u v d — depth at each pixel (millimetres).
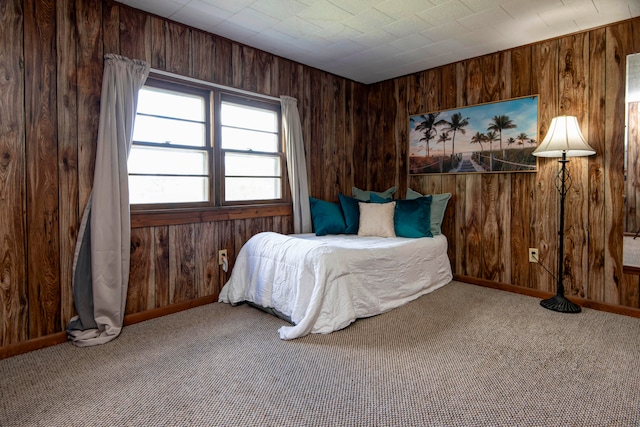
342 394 1713
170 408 1610
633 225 2744
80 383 1815
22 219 2164
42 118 2213
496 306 2951
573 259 3021
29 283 2199
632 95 2709
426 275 3314
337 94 4055
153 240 2699
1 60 2068
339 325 2432
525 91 3230
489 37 3049
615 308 2809
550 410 1585
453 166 3711
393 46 3246
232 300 2953
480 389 1749
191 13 2629
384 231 3523
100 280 2342
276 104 3504
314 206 3695
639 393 1712
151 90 2734
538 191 3199
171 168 2850
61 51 2264
